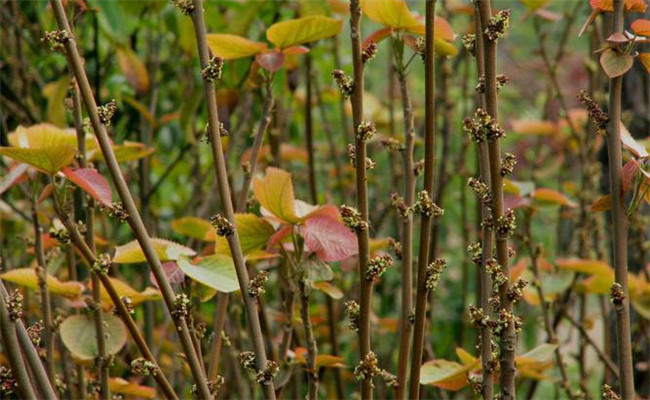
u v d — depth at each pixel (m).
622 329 1.44
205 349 2.26
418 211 1.48
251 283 1.46
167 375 2.37
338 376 2.11
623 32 1.47
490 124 1.43
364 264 1.48
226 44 1.67
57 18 1.45
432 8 1.47
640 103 2.27
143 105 2.32
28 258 2.41
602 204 1.47
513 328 1.45
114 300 1.52
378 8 1.59
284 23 1.64
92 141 1.72
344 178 2.83
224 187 1.47
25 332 1.42
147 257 1.45
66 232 1.51
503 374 1.46
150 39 2.41
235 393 2.44
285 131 2.66
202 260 1.56
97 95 2.15
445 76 2.28
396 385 1.55
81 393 1.78
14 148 1.47
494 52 1.44
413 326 1.56
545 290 2.03
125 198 1.45
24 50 2.68
